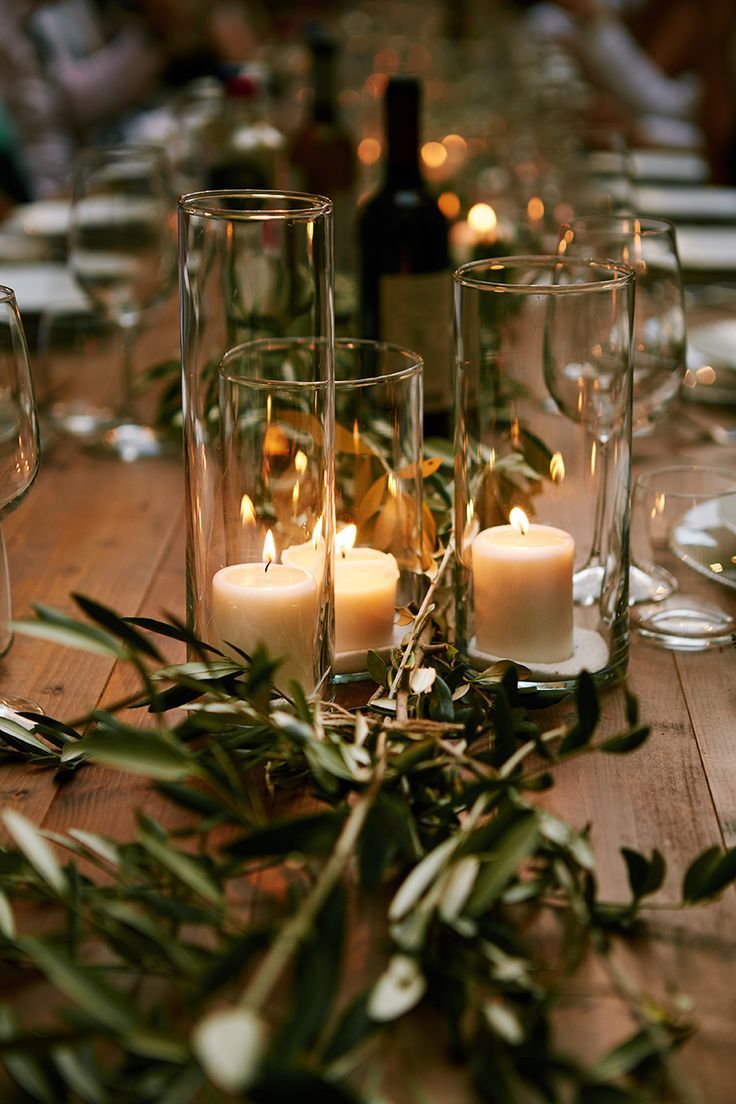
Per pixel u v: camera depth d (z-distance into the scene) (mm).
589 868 595
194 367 792
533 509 866
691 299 1870
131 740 595
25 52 3389
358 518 894
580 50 3678
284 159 1998
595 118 3561
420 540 936
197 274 781
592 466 858
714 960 614
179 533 1233
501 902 615
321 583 791
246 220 764
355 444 884
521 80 2914
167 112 2926
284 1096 415
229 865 594
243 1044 397
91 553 1181
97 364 1752
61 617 675
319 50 2002
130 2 3785
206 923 572
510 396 837
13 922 635
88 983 469
